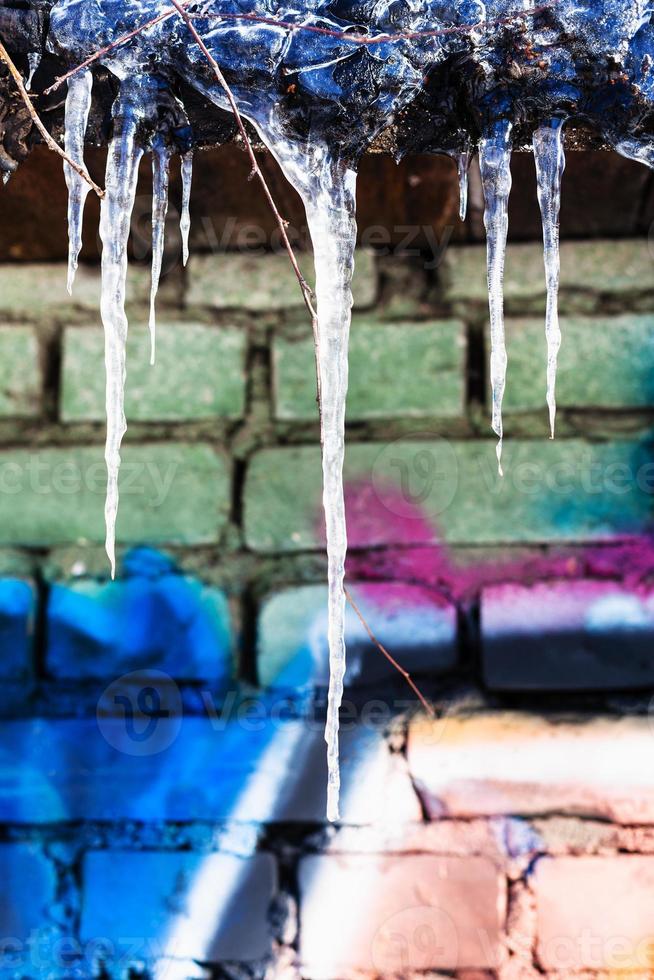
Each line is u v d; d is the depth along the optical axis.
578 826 1.23
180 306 1.31
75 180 1.03
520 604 1.27
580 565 1.27
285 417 1.30
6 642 1.28
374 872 1.23
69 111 1.01
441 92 1.01
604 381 1.29
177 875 1.24
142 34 1.00
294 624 1.27
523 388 1.29
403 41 0.99
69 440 1.30
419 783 1.24
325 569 1.28
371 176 1.18
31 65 1.01
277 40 1.00
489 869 1.23
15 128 1.03
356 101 1.00
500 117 1.01
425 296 1.30
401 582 1.28
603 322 1.29
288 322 1.31
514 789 1.24
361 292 1.30
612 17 0.99
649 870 1.22
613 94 1.00
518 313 1.30
